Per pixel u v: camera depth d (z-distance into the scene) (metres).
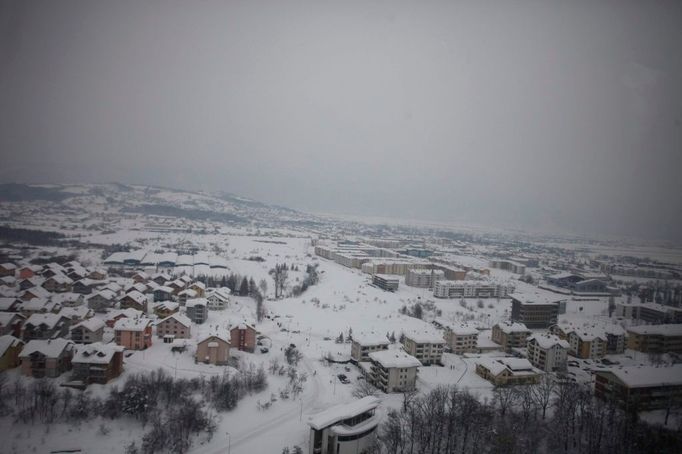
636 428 132.75
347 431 123.38
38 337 184.50
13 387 142.88
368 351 190.25
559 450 127.06
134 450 119.94
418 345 195.88
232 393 149.88
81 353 152.50
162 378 153.00
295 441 131.62
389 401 156.88
